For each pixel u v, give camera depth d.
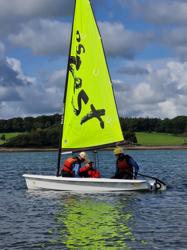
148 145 169.25
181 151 150.88
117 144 27.47
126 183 26.11
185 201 23.72
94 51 27.48
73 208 21.59
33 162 74.94
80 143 26.98
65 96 26.84
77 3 27.28
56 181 26.36
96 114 27.20
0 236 16.38
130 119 191.12
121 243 15.22
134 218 19.28
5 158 100.06
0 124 188.88
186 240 15.52
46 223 18.47
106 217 19.50
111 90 27.58
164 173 45.28
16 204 23.20
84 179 25.77
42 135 161.38
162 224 18.05
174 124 196.12
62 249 14.61
